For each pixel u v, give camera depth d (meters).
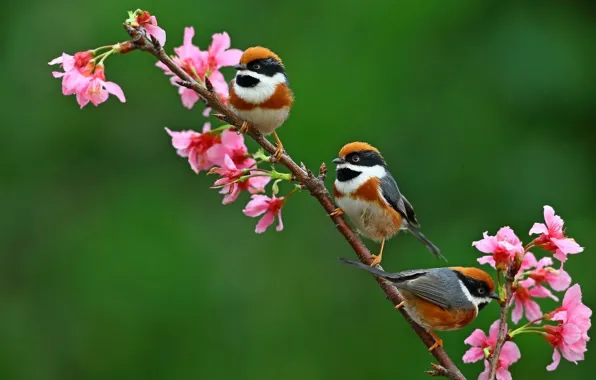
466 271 7.38
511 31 14.59
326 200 7.12
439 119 14.46
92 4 14.86
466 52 14.73
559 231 6.28
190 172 15.04
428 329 7.32
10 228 14.60
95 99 6.88
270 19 14.98
